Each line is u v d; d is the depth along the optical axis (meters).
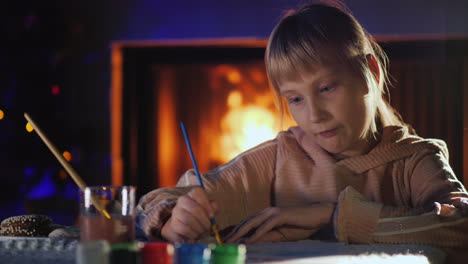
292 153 1.50
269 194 1.51
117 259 0.70
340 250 1.03
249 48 4.75
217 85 5.00
